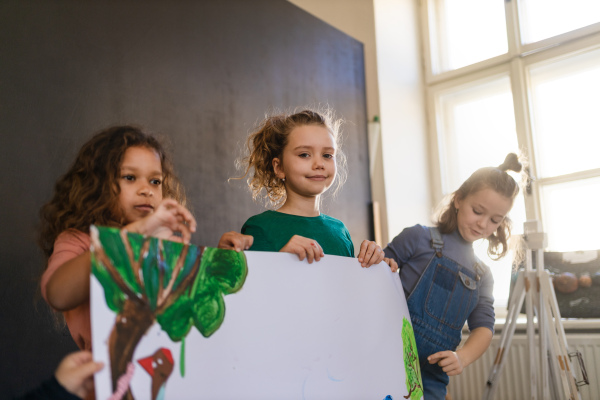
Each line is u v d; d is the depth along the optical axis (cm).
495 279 299
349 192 286
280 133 140
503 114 311
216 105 222
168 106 203
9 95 157
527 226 214
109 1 188
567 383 197
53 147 166
